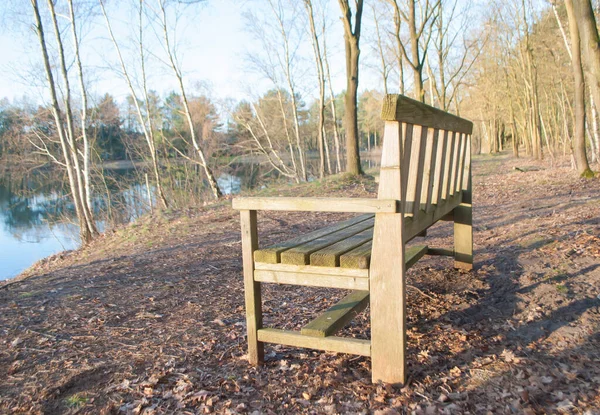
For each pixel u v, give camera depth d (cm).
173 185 1922
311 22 1852
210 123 2288
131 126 2203
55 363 287
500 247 502
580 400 216
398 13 1641
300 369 265
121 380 262
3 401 244
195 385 251
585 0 884
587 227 514
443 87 2392
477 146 5928
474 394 229
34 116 1634
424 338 298
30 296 445
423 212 288
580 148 1117
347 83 1391
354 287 239
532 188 1061
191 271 522
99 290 459
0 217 2022
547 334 291
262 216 877
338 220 816
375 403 224
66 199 1905
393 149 221
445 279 415
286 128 2528
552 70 2620
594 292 341
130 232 896
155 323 355
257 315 269
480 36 2841
